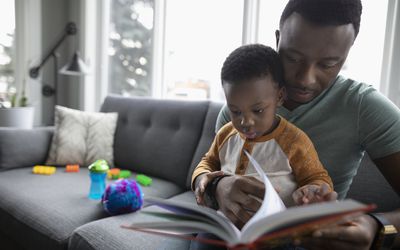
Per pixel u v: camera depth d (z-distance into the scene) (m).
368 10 1.47
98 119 1.95
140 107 1.95
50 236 1.10
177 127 1.78
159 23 2.34
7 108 2.20
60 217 1.17
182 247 0.96
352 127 0.75
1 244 1.37
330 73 0.70
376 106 0.72
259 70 0.69
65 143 1.86
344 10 0.62
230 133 0.84
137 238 0.99
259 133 0.73
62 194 1.37
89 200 1.32
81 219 1.17
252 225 0.45
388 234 0.60
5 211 1.28
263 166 0.74
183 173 1.65
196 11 2.14
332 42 0.64
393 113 0.72
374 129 0.72
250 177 0.71
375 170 1.09
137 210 1.21
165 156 1.72
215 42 2.06
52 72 2.83
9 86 2.66
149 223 0.56
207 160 0.91
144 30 2.45
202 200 0.74
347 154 0.76
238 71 0.70
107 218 1.13
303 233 0.47
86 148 1.88
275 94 0.72
